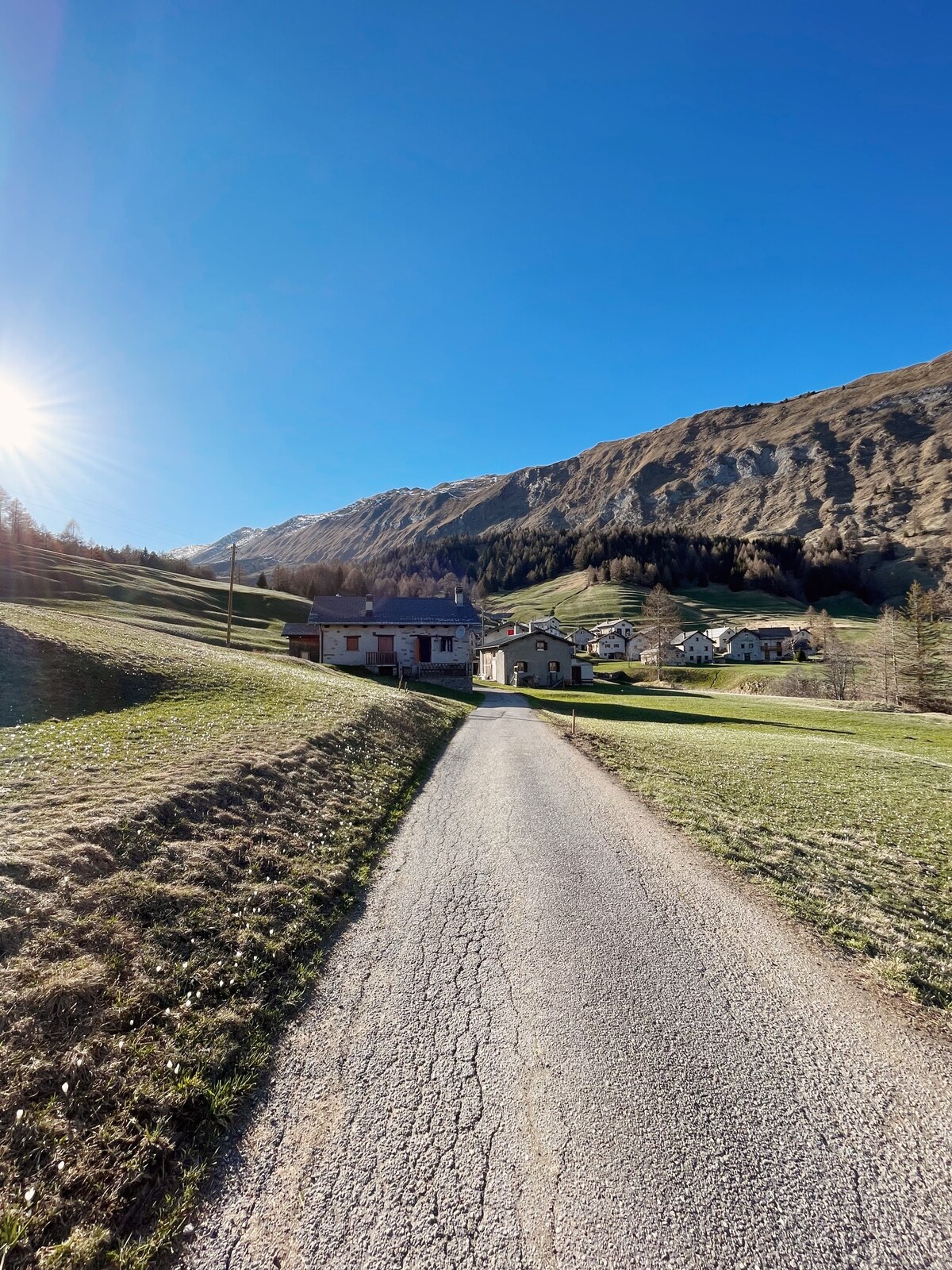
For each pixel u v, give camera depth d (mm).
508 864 8086
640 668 83938
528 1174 3242
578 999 4941
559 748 18031
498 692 45312
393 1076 4020
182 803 7633
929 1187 3215
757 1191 3168
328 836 8484
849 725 33250
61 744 9719
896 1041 4508
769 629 104938
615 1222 2977
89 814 6766
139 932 5137
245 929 5664
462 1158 3344
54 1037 3863
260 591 80250
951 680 47781
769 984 5250
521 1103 3760
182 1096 3709
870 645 57062
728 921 6504
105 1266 2783
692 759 16609
